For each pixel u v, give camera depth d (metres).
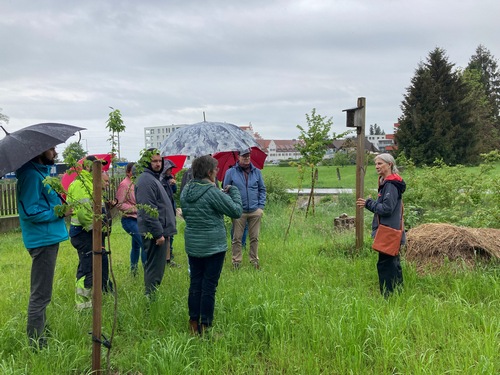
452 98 46.75
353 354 3.77
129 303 5.13
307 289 5.45
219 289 5.59
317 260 7.18
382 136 115.88
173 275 6.64
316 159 11.19
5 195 14.88
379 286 5.61
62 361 3.80
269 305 4.61
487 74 68.94
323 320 4.38
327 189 23.73
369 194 12.85
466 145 45.59
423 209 10.87
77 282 5.26
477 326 4.34
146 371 3.76
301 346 3.98
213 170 4.55
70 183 5.21
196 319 4.51
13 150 3.57
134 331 4.45
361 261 6.92
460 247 6.27
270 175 18.34
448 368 3.55
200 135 6.68
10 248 10.49
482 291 5.31
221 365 3.73
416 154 45.09
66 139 3.90
